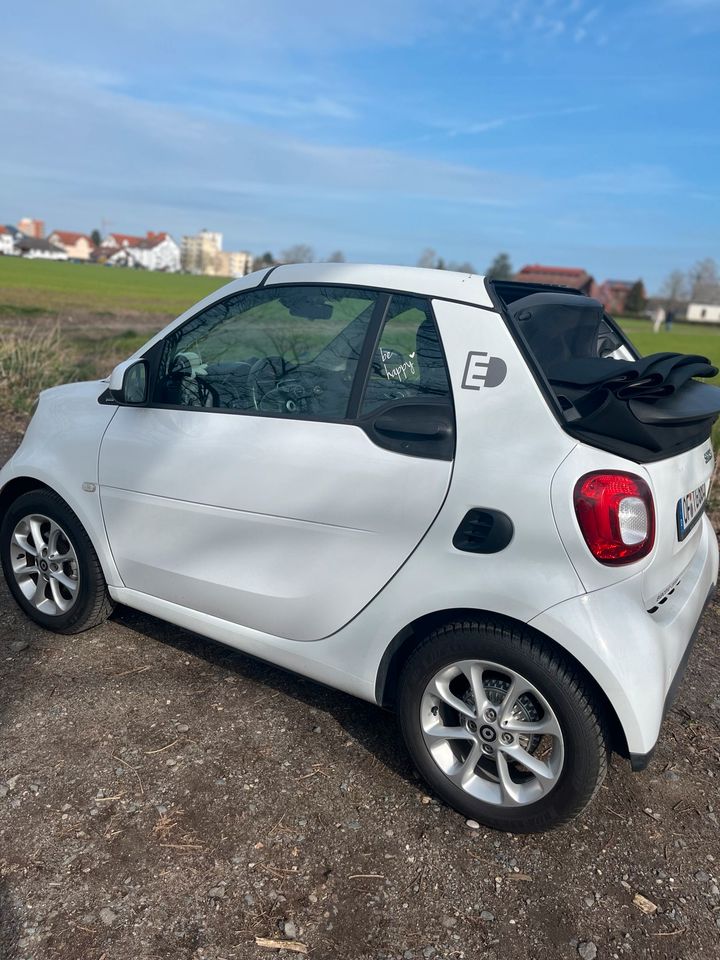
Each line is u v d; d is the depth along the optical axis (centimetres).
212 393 317
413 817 273
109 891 234
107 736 304
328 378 288
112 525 344
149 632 388
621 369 245
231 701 332
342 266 302
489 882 248
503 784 263
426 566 260
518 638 248
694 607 281
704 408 263
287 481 287
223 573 312
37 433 375
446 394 261
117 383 325
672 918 238
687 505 274
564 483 238
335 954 219
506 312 262
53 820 259
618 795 293
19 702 321
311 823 267
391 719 328
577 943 228
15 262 9188
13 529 385
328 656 291
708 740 329
